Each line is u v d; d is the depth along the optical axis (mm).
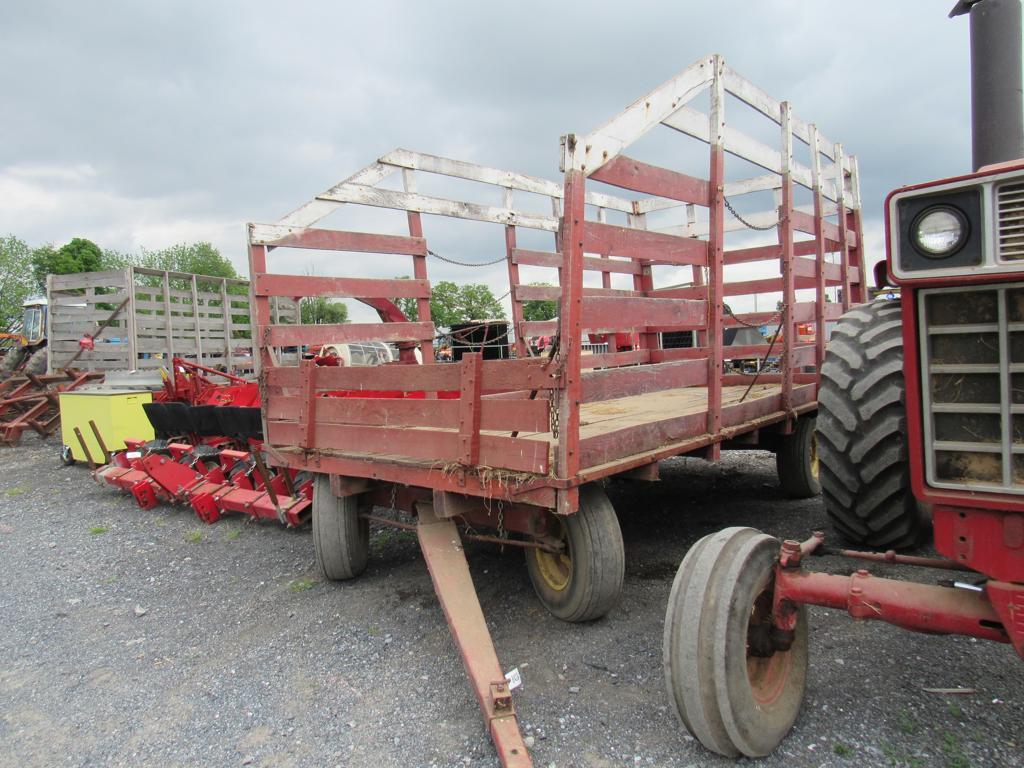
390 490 3949
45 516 6531
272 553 4938
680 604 2164
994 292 1687
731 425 3830
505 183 6191
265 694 2945
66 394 9008
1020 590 1696
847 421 3432
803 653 2473
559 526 3355
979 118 3199
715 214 3492
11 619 3975
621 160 2811
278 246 4359
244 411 6559
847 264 5594
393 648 3293
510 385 2781
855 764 2184
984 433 1739
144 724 2766
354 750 2492
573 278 2555
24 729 2779
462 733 2553
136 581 4539
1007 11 3080
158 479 6113
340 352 10906
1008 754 2184
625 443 2994
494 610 3621
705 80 3377
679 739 2412
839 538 4320
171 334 11922
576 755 2355
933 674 2691
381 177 5059
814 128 4828
